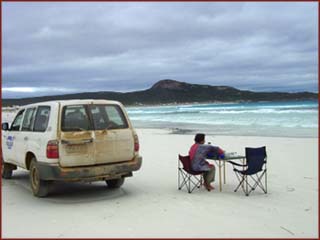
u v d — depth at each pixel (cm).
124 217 635
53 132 723
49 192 800
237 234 547
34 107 843
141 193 811
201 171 809
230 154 844
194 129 2778
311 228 571
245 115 4391
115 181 859
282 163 1153
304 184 870
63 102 756
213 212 657
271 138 1878
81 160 732
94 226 589
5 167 991
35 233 561
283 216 631
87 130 743
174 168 1102
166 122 3934
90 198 776
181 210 671
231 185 877
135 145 792
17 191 847
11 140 913
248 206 694
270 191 811
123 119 796
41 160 741
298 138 1847
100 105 779
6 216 649
